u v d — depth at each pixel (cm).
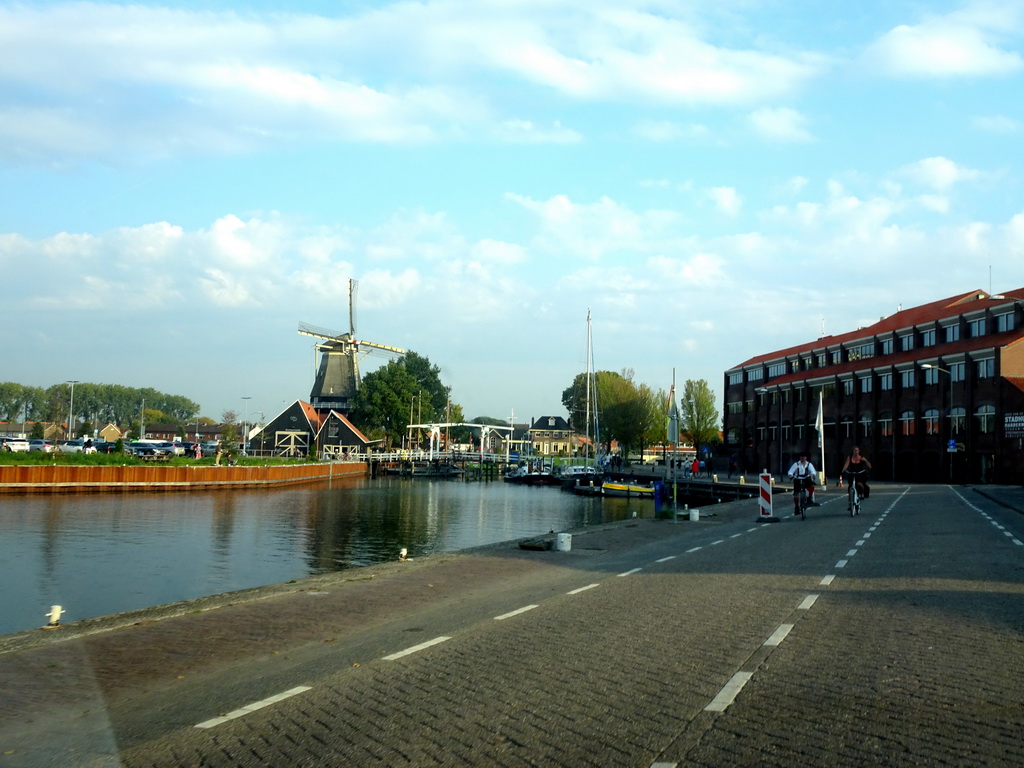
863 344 8056
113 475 6153
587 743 567
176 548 3428
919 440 6844
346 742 580
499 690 704
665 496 6544
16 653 888
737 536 2242
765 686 698
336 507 5928
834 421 8094
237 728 618
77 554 3183
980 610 1023
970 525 2341
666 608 1087
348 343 12694
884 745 554
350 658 845
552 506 6650
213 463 7562
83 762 552
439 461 11944
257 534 4047
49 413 16312
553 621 1017
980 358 6184
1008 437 5859
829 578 1334
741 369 10331
